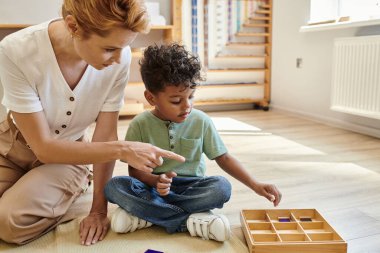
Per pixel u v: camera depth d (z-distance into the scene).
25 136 0.97
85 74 1.03
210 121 1.18
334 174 1.63
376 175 1.61
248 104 3.55
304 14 2.93
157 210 1.06
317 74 2.84
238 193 1.41
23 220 0.99
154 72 1.02
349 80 2.43
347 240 1.05
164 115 1.09
